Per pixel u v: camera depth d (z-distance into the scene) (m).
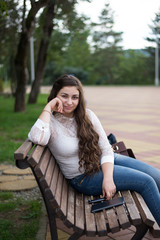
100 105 15.25
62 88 2.52
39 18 6.12
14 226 3.02
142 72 55.88
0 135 7.63
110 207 2.31
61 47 13.04
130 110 12.77
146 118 10.23
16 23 5.64
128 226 2.07
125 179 2.48
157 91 29.17
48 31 8.40
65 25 6.28
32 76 21.48
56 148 2.53
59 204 2.09
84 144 2.51
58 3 4.55
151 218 2.10
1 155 5.57
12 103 18.03
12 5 4.09
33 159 2.01
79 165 2.55
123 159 2.85
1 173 4.79
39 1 3.80
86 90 34.69
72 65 62.38
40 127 2.34
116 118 10.31
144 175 2.48
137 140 6.70
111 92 29.30
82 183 2.57
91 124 2.59
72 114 2.58
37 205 3.47
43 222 3.10
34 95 14.20
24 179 4.45
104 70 60.66
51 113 2.59
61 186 2.43
